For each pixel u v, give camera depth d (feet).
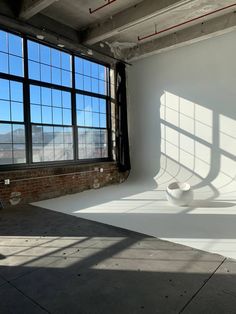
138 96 24.59
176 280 7.05
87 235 10.58
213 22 18.81
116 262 8.18
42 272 7.59
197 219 12.70
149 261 8.22
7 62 16.06
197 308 5.85
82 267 7.88
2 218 13.14
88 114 21.98
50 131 18.78
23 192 16.52
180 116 22.04
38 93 17.92
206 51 20.48
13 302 6.18
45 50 18.37
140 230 11.18
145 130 24.22
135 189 20.90
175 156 22.41
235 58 19.17
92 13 17.74
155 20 19.01
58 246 9.46
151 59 23.59
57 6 16.96
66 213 14.07
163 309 5.84
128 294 6.44
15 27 16.08
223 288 6.62
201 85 20.84
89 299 6.26
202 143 20.95
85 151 21.67
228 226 11.62
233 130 19.47
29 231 11.10
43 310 5.88
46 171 17.89
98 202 16.63
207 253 8.79
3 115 15.87
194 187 20.48
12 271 7.66
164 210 14.43
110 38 22.08
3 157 15.94
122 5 16.93
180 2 14.78
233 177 19.53
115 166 23.80
